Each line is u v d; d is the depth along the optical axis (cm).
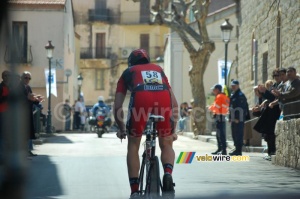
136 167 1599
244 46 5875
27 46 8444
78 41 11269
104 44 12194
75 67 10719
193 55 6825
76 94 10894
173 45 9506
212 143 5231
